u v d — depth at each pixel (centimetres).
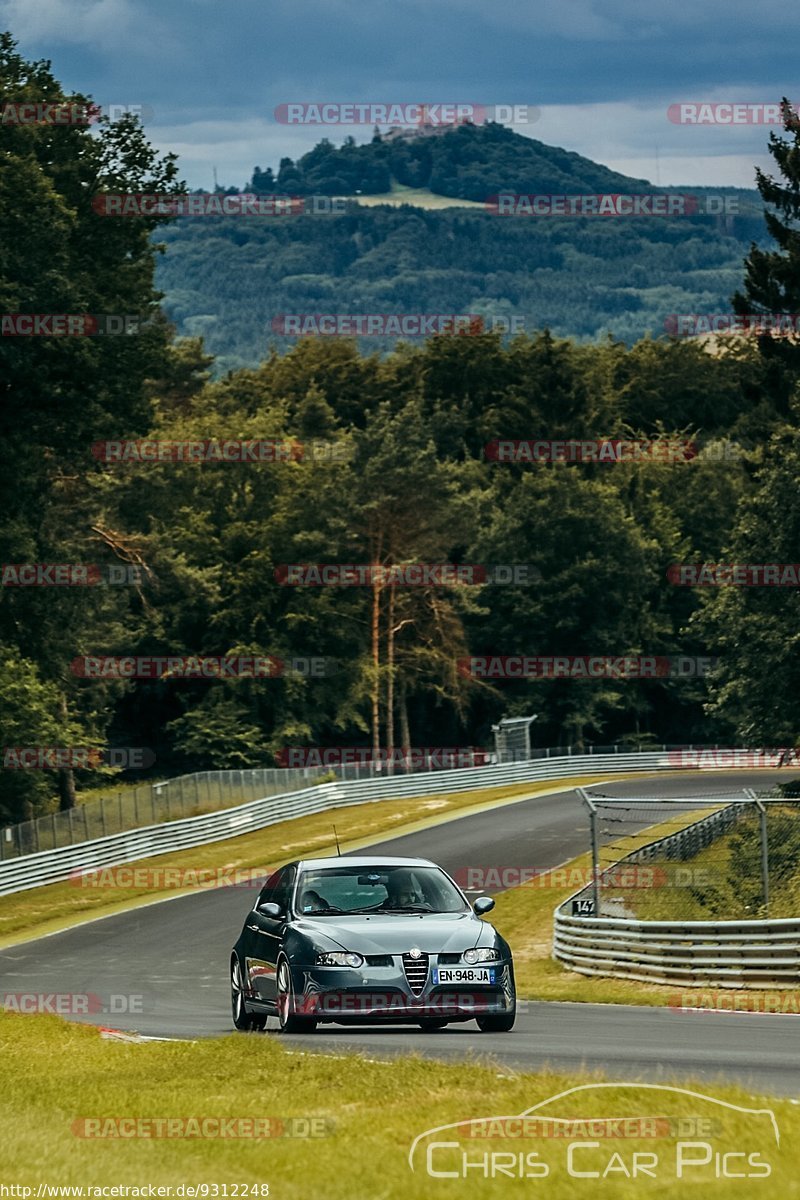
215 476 11669
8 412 5378
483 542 12538
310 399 14762
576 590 12262
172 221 5991
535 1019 2295
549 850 6366
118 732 12069
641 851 3869
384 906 2058
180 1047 1822
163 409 15212
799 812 4097
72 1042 2056
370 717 13050
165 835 6938
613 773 10625
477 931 1988
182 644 11262
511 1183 879
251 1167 995
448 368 15750
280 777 8406
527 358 15362
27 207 5162
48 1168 1009
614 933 3316
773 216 8088
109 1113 1305
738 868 3834
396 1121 1120
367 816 8062
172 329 10838
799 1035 1955
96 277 5756
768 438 8056
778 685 6234
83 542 8331
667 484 13912
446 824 7600
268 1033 2028
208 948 4247
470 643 12612
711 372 16650
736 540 6384
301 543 11350
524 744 10412
